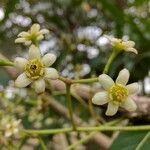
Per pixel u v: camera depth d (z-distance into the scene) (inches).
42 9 6.3
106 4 4.7
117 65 5.0
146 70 5.1
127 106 2.4
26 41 2.7
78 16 6.5
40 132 3.1
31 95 4.4
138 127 2.8
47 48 6.0
